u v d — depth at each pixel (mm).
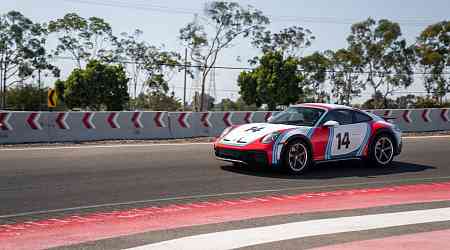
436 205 7352
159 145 14250
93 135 15797
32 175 9078
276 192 8141
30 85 48938
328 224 6160
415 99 50625
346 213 6766
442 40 49250
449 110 21984
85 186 8242
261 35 50438
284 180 9188
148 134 16688
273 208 7035
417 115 21234
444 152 13617
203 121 17781
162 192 7945
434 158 12516
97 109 45656
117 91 44500
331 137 10133
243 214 6652
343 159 10383
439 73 49719
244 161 9461
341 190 8438
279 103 47312
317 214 6691
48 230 5785
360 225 6137
